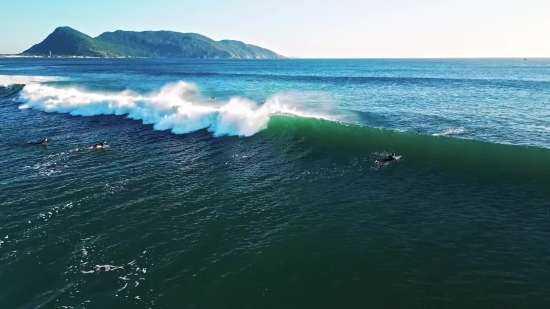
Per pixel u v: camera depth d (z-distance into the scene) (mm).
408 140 17578
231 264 8836
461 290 7930
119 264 8867
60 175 14680
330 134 18922
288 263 8867
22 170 15281
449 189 12781
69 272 8586
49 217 11172
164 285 8141
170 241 9820
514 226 10336
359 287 8062
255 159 16266
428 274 8445
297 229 10359
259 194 12648
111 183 13789
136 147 18516
